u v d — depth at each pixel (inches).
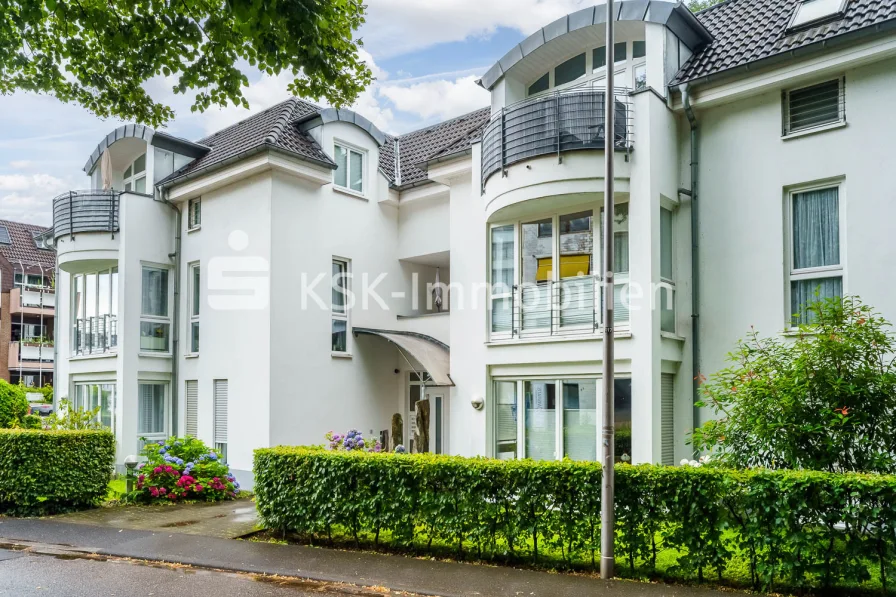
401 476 311.9
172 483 462.3
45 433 419.8
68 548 333.1
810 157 404.2
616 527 271.3
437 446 623.5
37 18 271.9
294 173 576.7
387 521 312.5
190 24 288.2
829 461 283.9
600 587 253.4
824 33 397.1
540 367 475.2
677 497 259.1
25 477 408.2
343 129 629.9
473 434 509.4
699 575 258.1
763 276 417.1
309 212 594.9
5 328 1560.0
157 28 287.9
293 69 293.9
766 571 243.6
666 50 447.2
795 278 408.5
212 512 421.7
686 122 457.7
